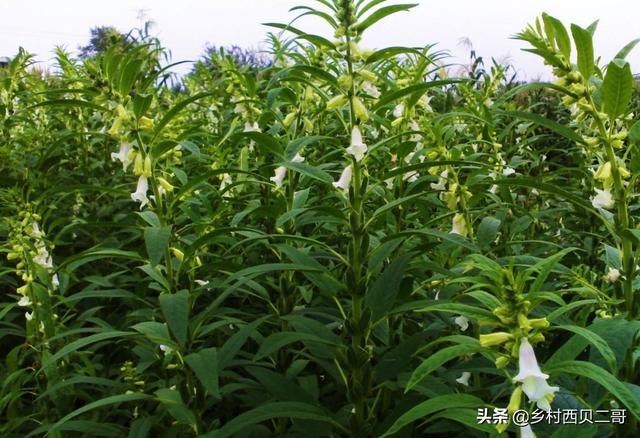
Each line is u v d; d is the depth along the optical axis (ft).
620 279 8.27
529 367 5.37
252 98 14.08
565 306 5.80
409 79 14.71
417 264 9.30
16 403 11.72
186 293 8.82
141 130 10.03
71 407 11.21
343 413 9.45
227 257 12.64
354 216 8.94
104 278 12.39
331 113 15.87
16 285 14.29
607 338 6.63
